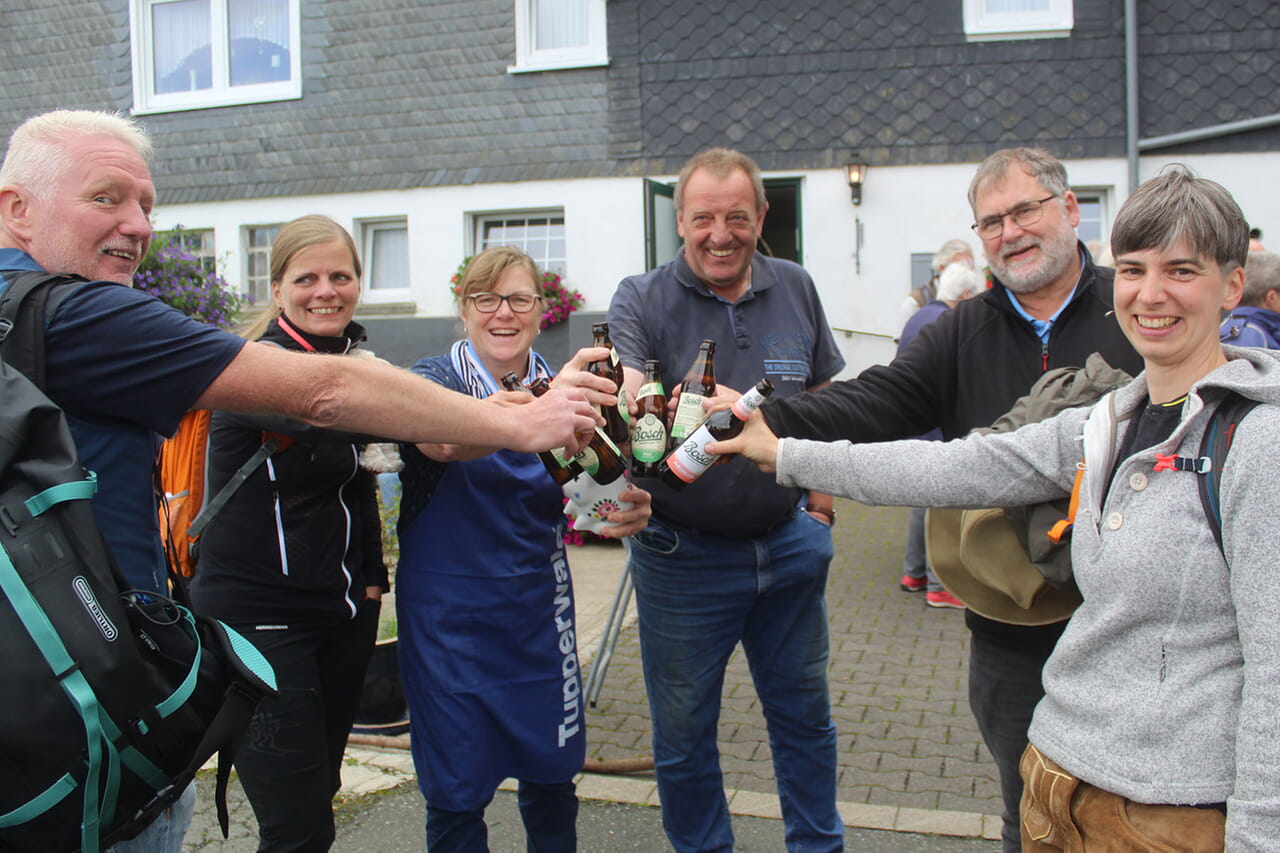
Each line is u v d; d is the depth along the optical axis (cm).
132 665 145
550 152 957
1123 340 249
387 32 987
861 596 594
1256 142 862
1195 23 867
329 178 1009
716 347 293
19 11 1081
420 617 261
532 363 287
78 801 142
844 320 921
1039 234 249
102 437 165
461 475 258
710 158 282
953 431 276
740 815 344
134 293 164
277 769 248
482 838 266
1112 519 175
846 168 906
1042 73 884
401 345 989
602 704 444
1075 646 179
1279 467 155
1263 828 150
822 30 909
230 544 249
